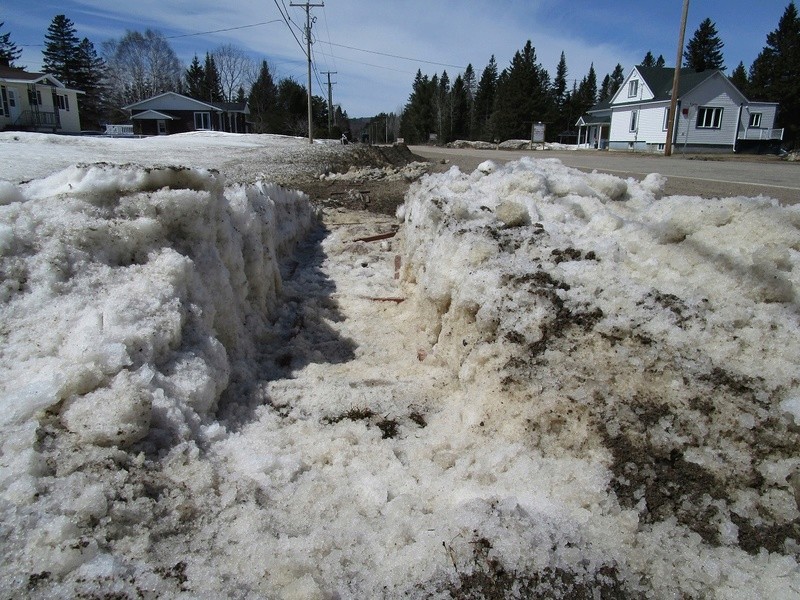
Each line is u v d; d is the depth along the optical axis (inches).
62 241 116.2
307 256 304.0
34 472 76.6
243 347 153.3
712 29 2357.3
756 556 81.8
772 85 1873.8
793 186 440.1
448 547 78.0
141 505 78.0
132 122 1939.0
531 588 73.9
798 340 109.7
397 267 270.8
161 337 110.2
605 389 106.7
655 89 1521.9
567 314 125.8
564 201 196.7
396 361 166.7
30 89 1483.8
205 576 69.7
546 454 102.7
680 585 76.9
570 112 2662.4
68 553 65.7
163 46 2827.3
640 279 135.2
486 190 218.8
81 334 101.0
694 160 970.1
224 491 87.6
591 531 84.3
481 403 117.0
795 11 1909.4
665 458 95.8
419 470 103.4
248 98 3029.0
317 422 122.7
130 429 88.0
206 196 141.8
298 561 74.1
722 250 136.7
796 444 93.7
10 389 89.5
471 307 142.0
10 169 348.5
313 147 920.3
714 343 111.8
